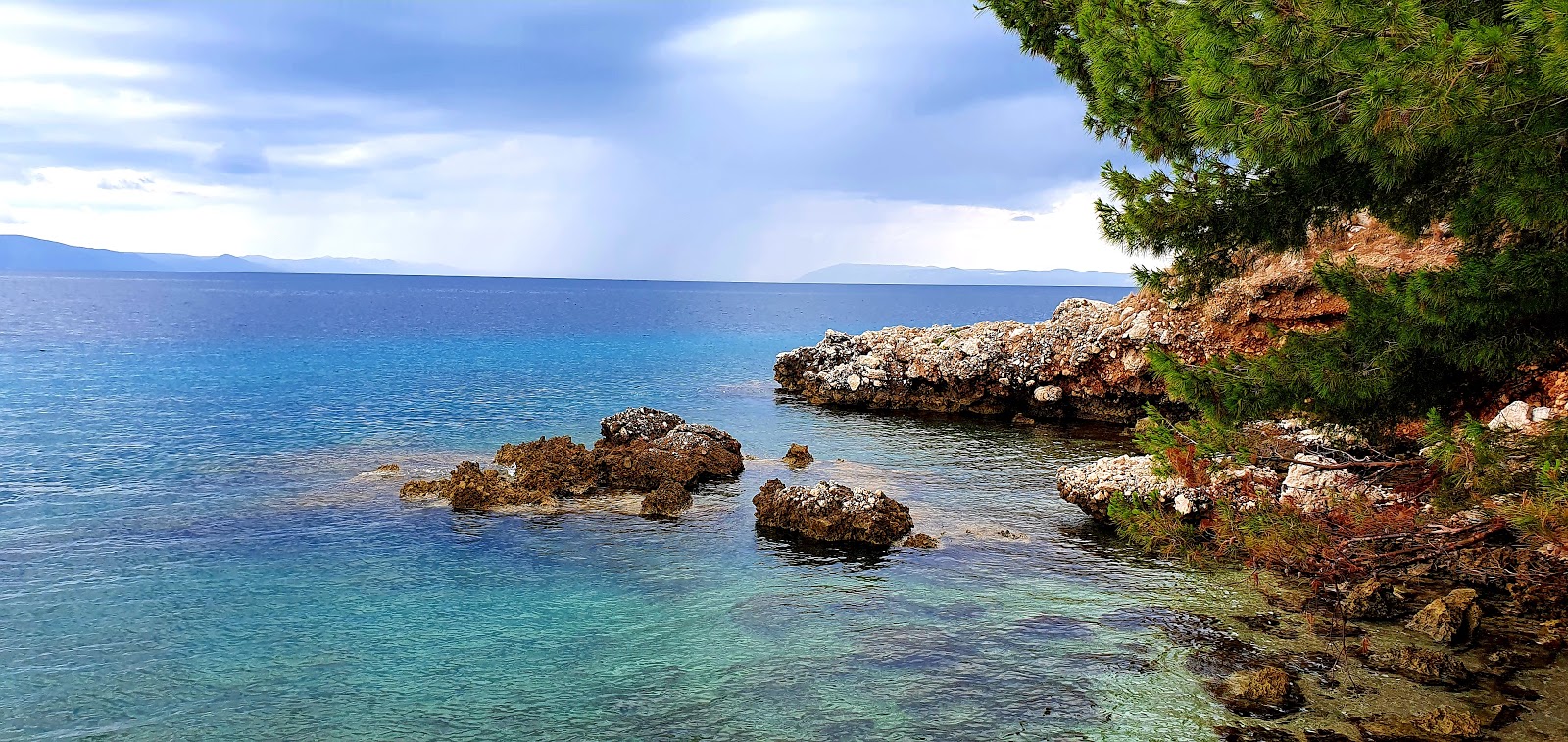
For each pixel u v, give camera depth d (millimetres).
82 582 15742
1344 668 12078
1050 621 14227
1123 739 10359
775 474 25328
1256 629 13664
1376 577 14430
